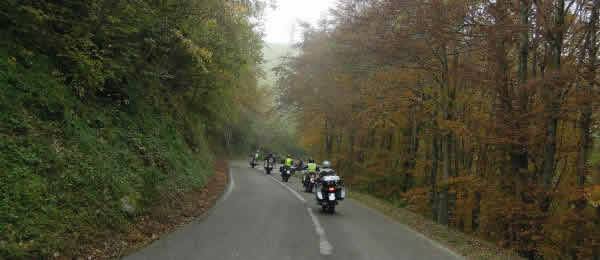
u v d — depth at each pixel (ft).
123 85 41.29
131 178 30.45
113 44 35.27
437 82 52.44
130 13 33.83
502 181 46.88
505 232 49.03
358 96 68.39
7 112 22.88
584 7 39.78
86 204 23.16
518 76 43.27
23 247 17.22
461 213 61.77
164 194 34.35
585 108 38.19
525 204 41.65
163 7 39.37
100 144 29.63
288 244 25.82
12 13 27.02
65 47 29.17
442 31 40.86
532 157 46.01
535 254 43.86
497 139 42.57
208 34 49.93
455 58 48.08
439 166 75.31
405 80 54.39
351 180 102.53
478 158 61.26
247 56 69.67
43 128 24.61
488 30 39.50
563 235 41.11
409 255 24.88
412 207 71.46
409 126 83.15
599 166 42.57
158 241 24.56
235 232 28.55
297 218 36.55
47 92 27.02
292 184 74.54
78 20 31.22
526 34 41.96
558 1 39.58
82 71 31.48
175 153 47.80
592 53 38.63
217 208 39.19
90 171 25.43
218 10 45.09
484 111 51.34
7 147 20.89
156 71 47.47
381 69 52.03
